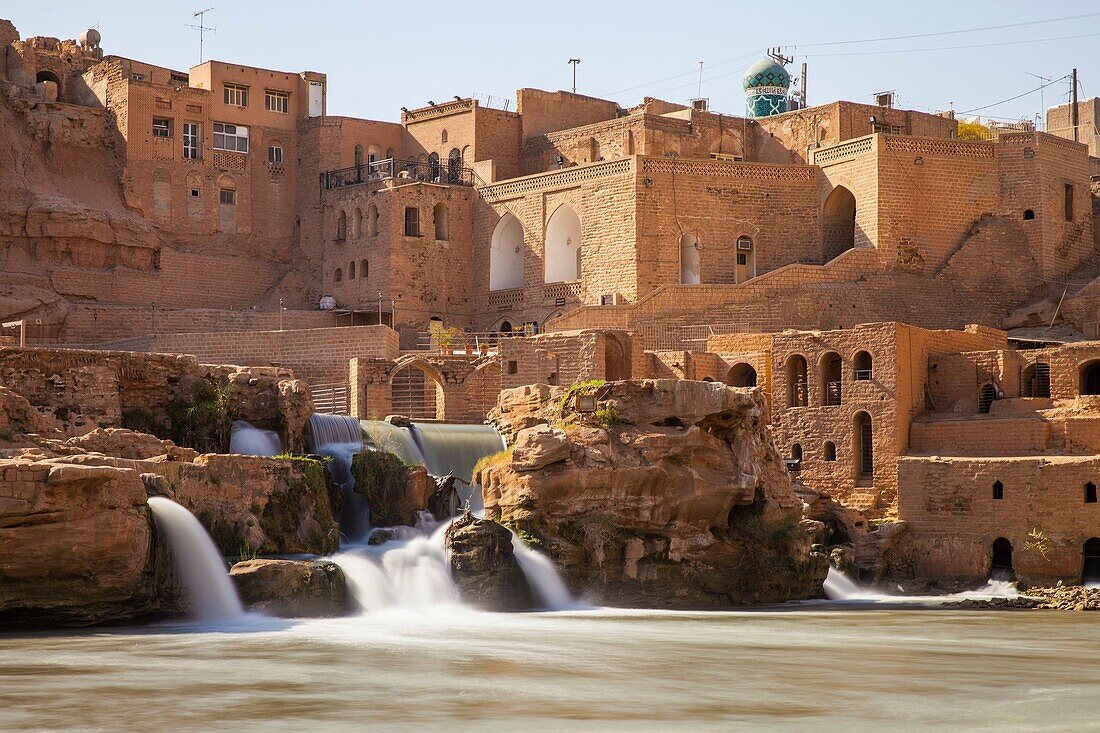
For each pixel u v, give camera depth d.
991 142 103.06
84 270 105.12
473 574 58.25
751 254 104.44
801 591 69.56
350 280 111.94
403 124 120.69
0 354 63.00
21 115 106.56
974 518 77.12
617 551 62.47
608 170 103.56
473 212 112.50
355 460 64.56
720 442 65.88
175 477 54.62
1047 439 78.19
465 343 104.62
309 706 34.97
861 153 102.06
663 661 43.31
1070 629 56.22
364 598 55.78
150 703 35.22
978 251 101.38
